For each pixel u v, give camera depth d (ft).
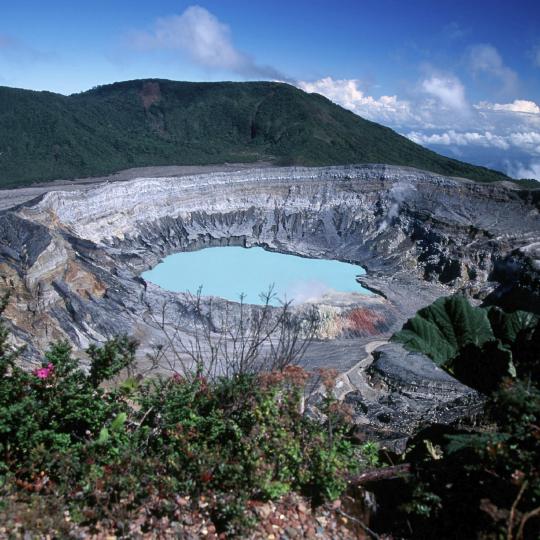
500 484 21.61
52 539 21.18
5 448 24.39
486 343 26.73
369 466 26.94
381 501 25.79
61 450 24.34
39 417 25.00
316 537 22.47
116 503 22.66
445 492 23.97
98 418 26.66
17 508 22.16
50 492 23.26
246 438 25.25
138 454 24.56
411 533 23.45
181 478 23.76
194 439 25.94
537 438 20.80
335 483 23.98
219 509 22.43
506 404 22.34
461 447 21.54
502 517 19.19
